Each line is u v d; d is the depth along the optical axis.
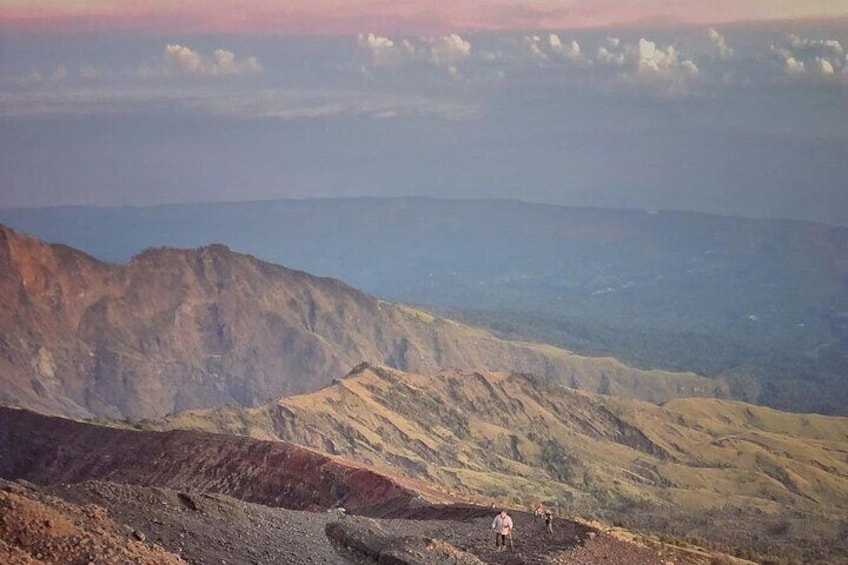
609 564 137.12
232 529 111.56
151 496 111.31
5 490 87.88
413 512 193.62
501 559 131.62
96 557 78.38
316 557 112.25
